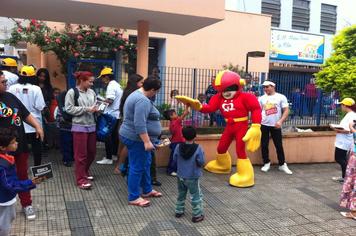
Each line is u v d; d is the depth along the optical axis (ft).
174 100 27.12
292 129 28.43
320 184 22.34
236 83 20.90
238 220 16.19
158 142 18.08
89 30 34.81
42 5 22.44
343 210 18.02
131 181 16.89
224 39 47.01
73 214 15.76
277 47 56.08
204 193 19.52
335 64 28.37
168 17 24.12
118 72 38.04
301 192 20.56
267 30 49.90
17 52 45.16
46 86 25.07
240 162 21.04
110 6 21.77
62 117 22.18
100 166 22.95
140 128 15.80
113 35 35.99
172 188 19.76
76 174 18.90
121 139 16.81
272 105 24.14
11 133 11.38
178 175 15.55
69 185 19.22
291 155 26.99
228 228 15.31
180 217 16.03
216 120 28.37
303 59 58.49
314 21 62.34
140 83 19.72
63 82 37.81
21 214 15.40
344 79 27.17
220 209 17.37
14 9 23.73
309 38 58.85
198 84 28.32
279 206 18.16
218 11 24.04
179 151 15.51
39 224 14.67
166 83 27.66
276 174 24.13
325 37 61.67
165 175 22.13
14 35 33.94
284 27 59.67
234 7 56.44
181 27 27.55
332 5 64.23
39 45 34.55
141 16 24.12
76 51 34.76
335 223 16.40
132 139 16.42
